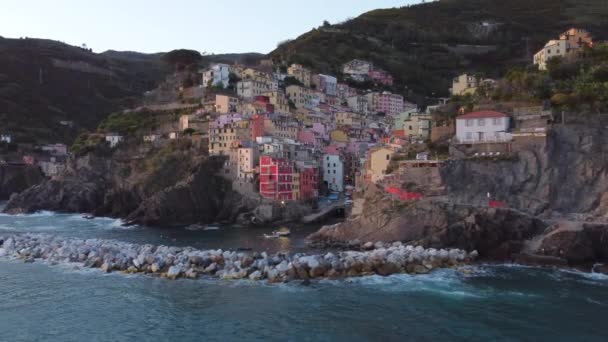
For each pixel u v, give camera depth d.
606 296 67.62
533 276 78.12
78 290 70.44
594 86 119.00
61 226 144.00
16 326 57.97
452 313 61.00
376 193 116.62
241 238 120.00
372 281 74.44
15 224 148.25
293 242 112.44
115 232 131.62
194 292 69.12
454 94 174.50
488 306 63.56
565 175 107.12
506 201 106.06
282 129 186.25
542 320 58.75
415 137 153.38
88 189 187.50
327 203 168.88
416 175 114.44
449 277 77.25
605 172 104.38
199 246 106.75
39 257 90.81
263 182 156.00
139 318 59.84
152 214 148.75
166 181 165.12
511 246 91.56
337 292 69.06
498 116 118.88
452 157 117.44
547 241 88.94
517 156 110.31
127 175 186.62
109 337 54.72
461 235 93.94
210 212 156.38
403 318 59.38
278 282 73.31
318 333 55.09
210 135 169.25
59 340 54.09
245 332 55.53
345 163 192.12
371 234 104.25
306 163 171.88
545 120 114.81
